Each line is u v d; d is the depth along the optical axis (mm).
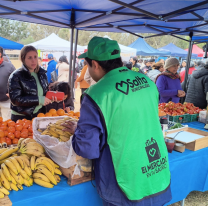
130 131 1231
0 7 3041
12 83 2578
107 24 4281
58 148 1488
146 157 1279
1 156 1496
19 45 7113
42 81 2814
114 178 1244
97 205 1562
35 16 3479
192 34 4973
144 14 2893
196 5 2514
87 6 3197
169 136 2363
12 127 1976
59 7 3314
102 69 1316
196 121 3416
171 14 2742
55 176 1492
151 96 1343
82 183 1486
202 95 4230
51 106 2926
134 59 8297
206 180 2367
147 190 1278
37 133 1728
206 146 2350
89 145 1165
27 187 1405
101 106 1173
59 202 1376
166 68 3967
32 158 1509
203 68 4309
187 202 2818
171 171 1964
